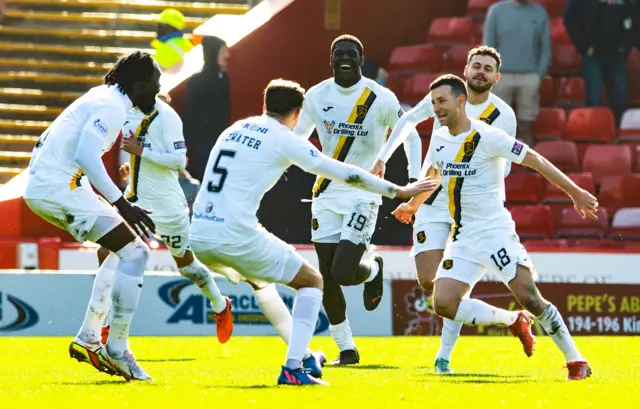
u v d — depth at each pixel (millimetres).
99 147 21031
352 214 28453
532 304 22844
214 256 20781
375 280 30547
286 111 21062
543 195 49156
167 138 29594
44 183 21375
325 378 23078
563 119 52156
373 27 57031
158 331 37000
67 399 18297
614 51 51812
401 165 45844
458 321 23750
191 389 20094
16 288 36438
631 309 40312
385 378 23188
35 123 55969
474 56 26562
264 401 17953
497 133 22812
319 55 55531
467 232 23297
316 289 21094
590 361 29203
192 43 55312
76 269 43750
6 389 20109
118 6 61688
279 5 55219
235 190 20672
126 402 17812
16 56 58875
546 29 49344
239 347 33281
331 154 29547
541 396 19172
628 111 52281
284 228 45812
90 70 58969
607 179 49562
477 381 22484
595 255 41969
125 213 21156
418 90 52656
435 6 57906
